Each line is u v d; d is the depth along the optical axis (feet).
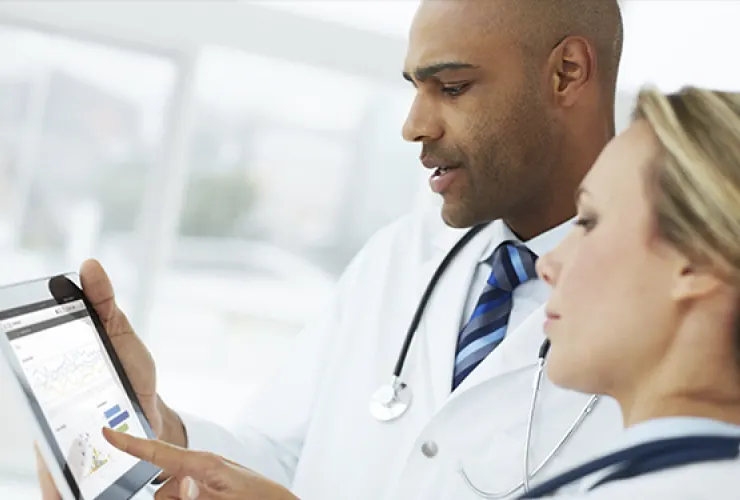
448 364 3.49
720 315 1.68
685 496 1.57
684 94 1.81
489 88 3.26
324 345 3.96
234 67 9.32
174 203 8.74
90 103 8.60
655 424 1.73
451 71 3.26
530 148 3.31
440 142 3.35
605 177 1.86
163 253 8.79
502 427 3.18
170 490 2.48
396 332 3.76
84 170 8.70
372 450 3.45
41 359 2.32
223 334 10.30
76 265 8.74
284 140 9.64
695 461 1.62
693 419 1.70
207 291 10.17
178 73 8.55
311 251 10.09
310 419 3.83
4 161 8.50
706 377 1.70
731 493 1.56
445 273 3.80
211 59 9.23
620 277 1.77
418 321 3.66
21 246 8.65
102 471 2.33
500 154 3.29
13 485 7.46
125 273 8.77
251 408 4.06
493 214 3.46
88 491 2.21
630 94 7.55
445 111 3.33
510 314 3.53
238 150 9.61
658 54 7.62
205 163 9.62
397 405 3.47
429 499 3.15
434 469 3.21
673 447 1.65
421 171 9.68
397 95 9.52
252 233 9.99
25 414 2.15
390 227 4.34
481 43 3.23
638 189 1.77
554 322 1.90
